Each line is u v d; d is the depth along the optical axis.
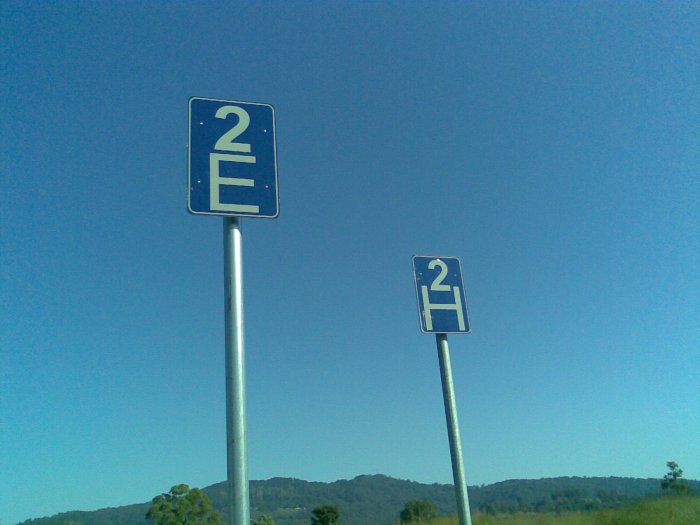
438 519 26.48
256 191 4.23
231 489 3.37
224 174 4.20
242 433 3.50
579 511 24.14
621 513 21.33
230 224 4.10
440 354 5.94
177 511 39.00
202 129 4.29
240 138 4.34
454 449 5.53
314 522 53.12
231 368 3.64
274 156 4.36
